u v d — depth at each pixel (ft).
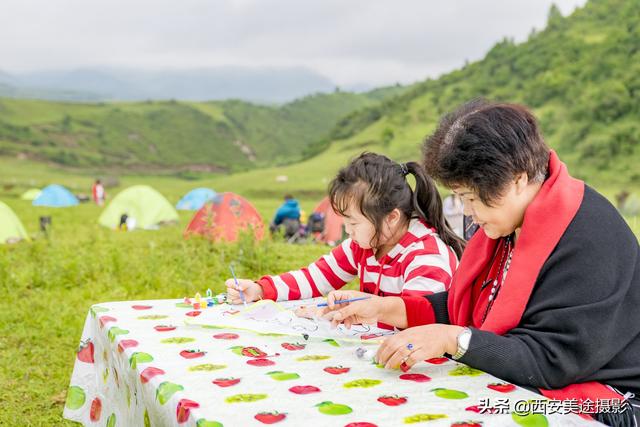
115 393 6.88
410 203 8.16
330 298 7.38
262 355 6.13
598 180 167.63
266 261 23.54
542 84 234.79
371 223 7.97
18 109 392.88
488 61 302.86
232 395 4.96
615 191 152.97
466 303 6.75
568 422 4.63
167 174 375.25
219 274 22.56
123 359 6.37
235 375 5.48
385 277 8.31
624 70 214.48
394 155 238.89
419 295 7.52
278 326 7.19
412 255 7.98
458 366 5.79
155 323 7.34
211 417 4.48
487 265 6.72
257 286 8.51
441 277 7.73
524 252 5.77
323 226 40.60
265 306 7.96
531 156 5.61
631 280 5.52
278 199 167.94
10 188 160.97
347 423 4.42
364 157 8.32
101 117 417.28
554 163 5.95
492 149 5.53
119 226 48.78
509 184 5.61
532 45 279.90
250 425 4.34
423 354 5.48
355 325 7.35
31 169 304.09
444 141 5.88
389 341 5.64
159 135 426.92
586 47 248.11
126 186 224.33
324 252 26.68
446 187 6.01
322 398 4.93
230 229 32.19
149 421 5.47
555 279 5.57
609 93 197.88
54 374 13.12
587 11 282.15
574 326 5.33
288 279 8.71
